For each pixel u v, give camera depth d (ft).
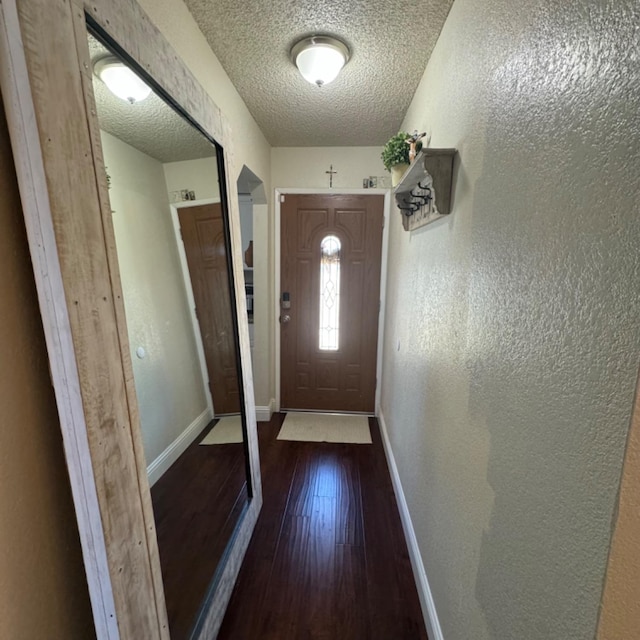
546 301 2.16
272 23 4.92
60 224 2.13
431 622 4.44
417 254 6.13
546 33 2.19
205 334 5.39
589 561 1.75
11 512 2.14
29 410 2.26
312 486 7.67
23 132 2.00
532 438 2.29
